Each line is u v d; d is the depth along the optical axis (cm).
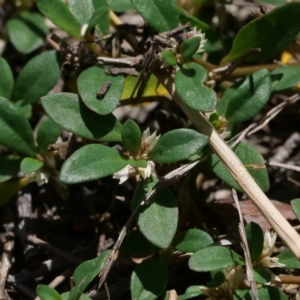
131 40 26
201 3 27
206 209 25
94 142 25
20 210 26
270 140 28
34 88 26
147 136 23
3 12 30
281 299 22
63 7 25
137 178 23
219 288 22
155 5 24
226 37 28
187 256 23
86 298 22
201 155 24
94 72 23
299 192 27
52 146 24
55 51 26
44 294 22
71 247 26
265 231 23
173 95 24
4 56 29
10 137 24
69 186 26
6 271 24
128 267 24
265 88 23
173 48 24
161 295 23
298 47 27
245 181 23
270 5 28
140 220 22
